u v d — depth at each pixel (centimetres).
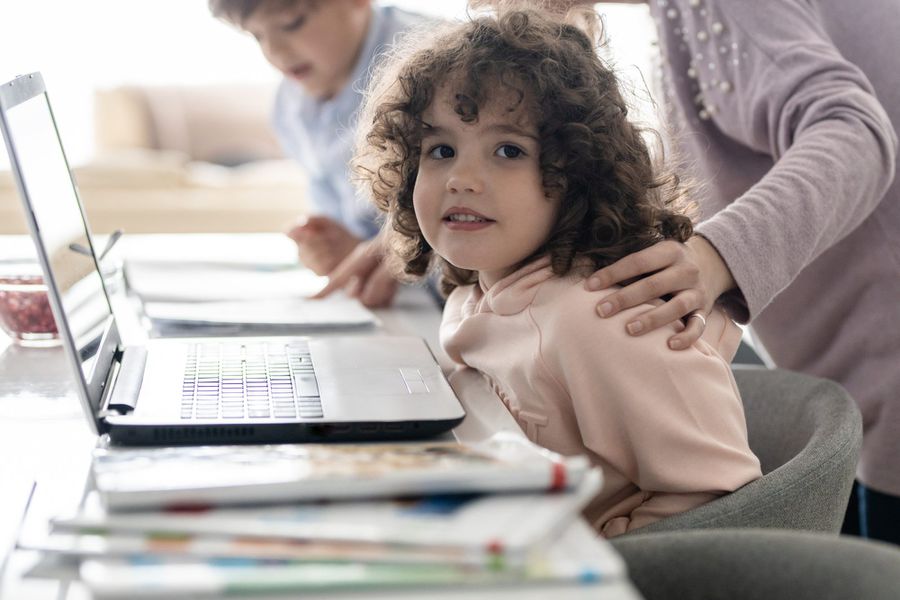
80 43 363
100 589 53
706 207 141
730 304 106
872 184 113
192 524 60
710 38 133
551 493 64
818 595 69
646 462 92
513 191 99
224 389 99
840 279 135
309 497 63
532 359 96
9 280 128
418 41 118
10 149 86
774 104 123
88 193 314
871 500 141
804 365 143
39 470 84
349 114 181
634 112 116
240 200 321
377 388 100
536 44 103
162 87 396
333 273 157
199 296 150
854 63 134
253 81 407
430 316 148
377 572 55
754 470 91
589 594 54
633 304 94
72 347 86
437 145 103
